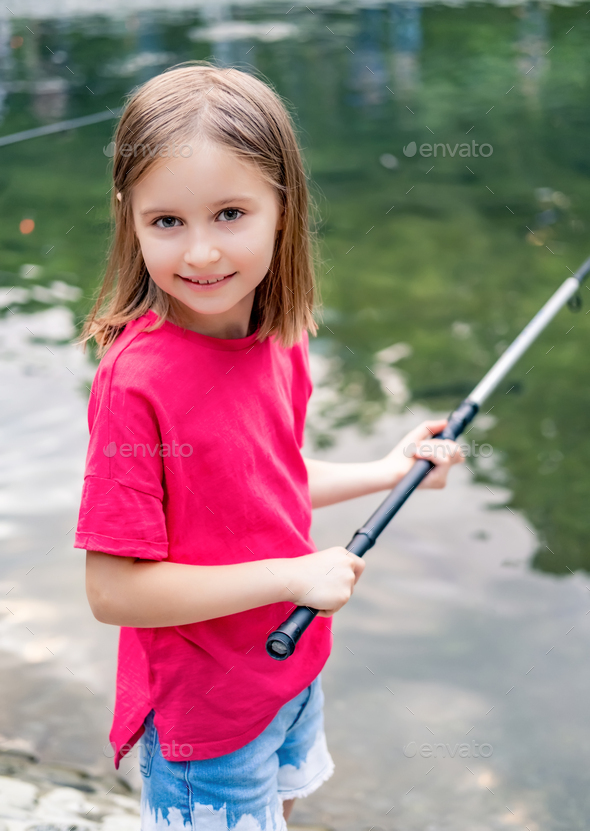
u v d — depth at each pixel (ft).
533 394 13.06
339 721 7.37
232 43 35.58
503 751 7.12
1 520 9.65
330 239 18.79
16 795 6.07
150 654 4.04
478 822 6.44
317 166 23.26
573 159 23.82
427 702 7.60
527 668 8.02
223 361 3.92
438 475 5.11
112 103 27.35
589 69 32.09
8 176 22.12
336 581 3.92
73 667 7.73
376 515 4.77
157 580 3.74
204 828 4.07
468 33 37.11
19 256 17.11
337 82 30.68
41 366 12.80
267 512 4.07
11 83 29.81
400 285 16.67
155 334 3.84
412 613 8.66
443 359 13.94
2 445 10.95
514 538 9.77
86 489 3.74
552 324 15.31
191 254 3.64
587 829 6.37
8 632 8.09
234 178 3.65
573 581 9.11
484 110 27.78
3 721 7.06
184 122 3.61
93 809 6.09
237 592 3.80
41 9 42.63
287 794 4.52
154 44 35.09
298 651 4.31
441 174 22.89
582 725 7.39
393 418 12.17
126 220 3.95
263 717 4.12
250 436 3.99
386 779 6.81
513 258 17.97
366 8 42.50
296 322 4.25
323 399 12.75
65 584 8.80
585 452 11.50
